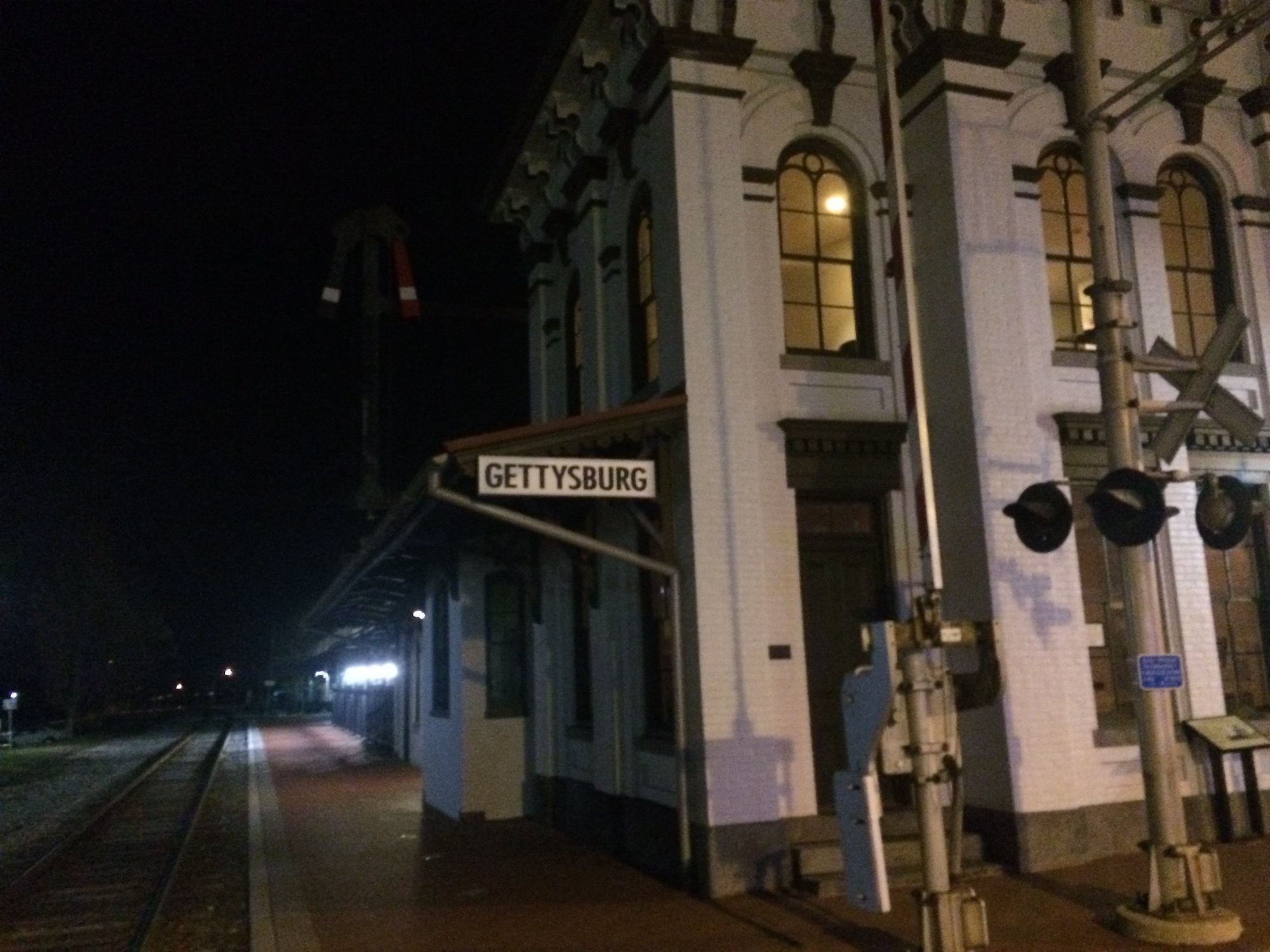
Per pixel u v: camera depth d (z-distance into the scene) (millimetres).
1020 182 10984
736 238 10570
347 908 9781
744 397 10352
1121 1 11805
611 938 8391
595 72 12664
